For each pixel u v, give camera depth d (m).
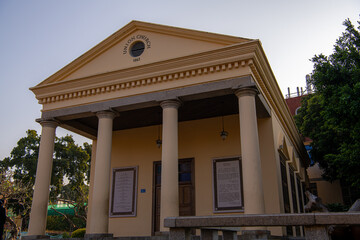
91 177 16.55
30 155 31.36
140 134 16.38
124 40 13.83
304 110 27.84
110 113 13.04
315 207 10.38
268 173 13.00
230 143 14.24
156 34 13.27
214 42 12.11
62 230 39.53
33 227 12.48
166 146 11.41
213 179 13.88
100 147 12.52
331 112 12.31
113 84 12.98
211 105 13.73
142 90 12.55
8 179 26.03
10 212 32.59
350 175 17.50
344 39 13.26
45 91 14.09
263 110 12.93
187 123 15.41
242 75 11.18
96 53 13.97
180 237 4.39
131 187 15.57
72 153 32.28
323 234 3.81
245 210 10.02
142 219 14.88
